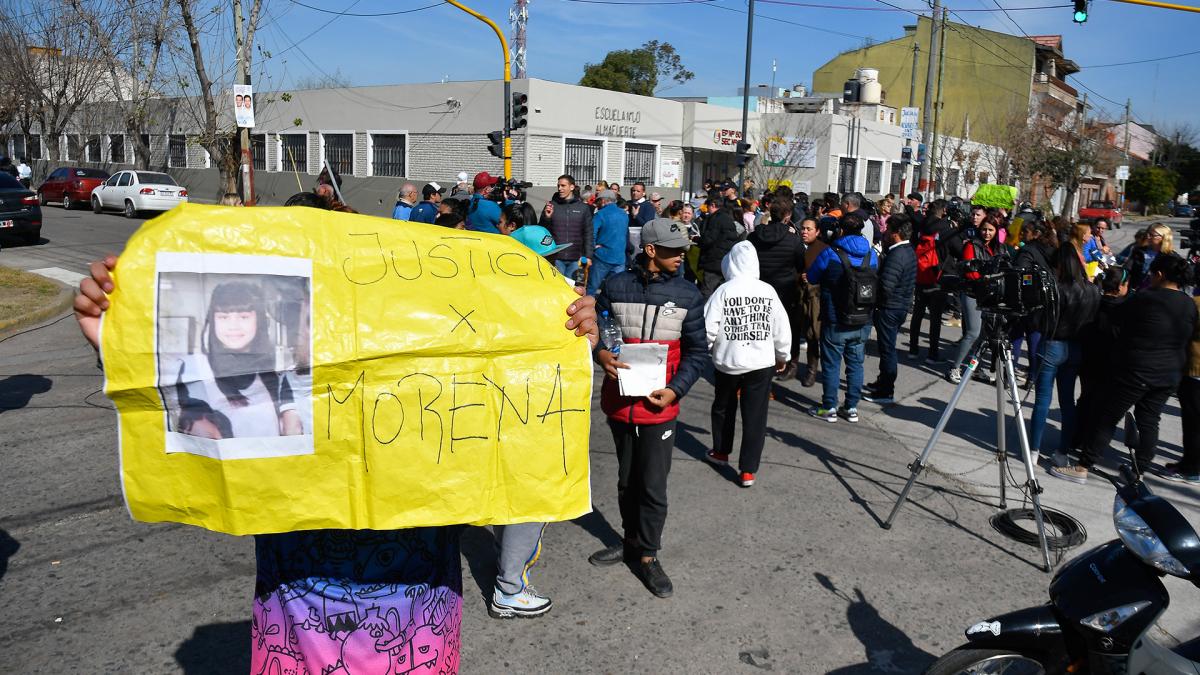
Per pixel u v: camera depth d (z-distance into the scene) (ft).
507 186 39.88
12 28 113.50
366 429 6.62
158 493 6.41
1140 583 8.98
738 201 43.91
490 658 11.41
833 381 23.32
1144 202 229.86
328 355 6.50
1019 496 18.35
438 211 33.91
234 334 6.37
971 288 15.83
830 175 102.83
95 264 6.16
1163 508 9.07
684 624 12.50
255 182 101.45
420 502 6.79
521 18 120.67
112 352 6.17
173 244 6.30
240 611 12.29
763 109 118.11
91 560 13.66
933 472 19.65
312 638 7.20
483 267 7.22
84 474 17.30
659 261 13.14
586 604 12.99
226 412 6.36
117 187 86.58
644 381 12.77
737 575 14.11
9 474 17.20
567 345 7.25
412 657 7.44
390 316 6.72
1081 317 19.29
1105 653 9.07
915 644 12.20
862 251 22.58
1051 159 129.70
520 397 7.05
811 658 11.74
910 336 34.32
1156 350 18.15
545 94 77.56
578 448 7.29
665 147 94.07
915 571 14.48
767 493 17.90
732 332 17.43
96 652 11.10
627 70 168.76
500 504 7.04
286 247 6.55
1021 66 140.36
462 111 81.61
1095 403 19.13
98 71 115.75
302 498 6.57
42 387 24.11
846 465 19.89
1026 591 13.88
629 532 14.08
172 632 11.66
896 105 150.71
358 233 6.88
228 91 102.06
